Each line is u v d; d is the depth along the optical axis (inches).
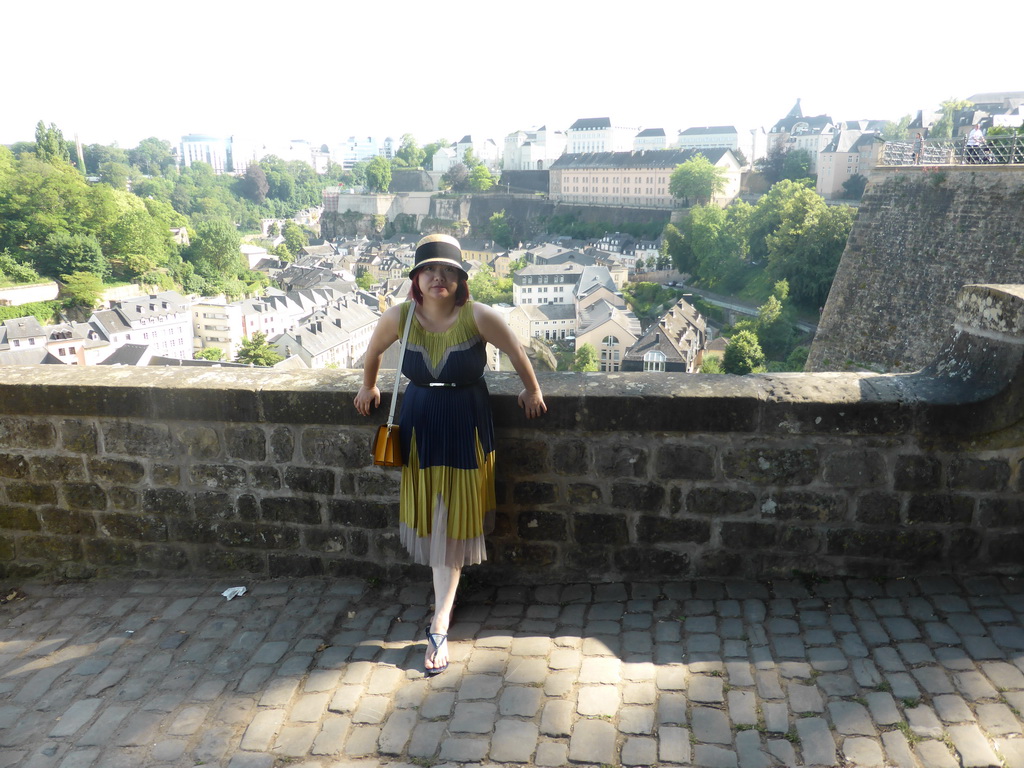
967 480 131.2
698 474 138.0
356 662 125.3
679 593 139.0
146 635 138.7
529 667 119.6
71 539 166.7
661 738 100.9
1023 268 837.8
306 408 147.8
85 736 110.3
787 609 130.3
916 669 110.4
